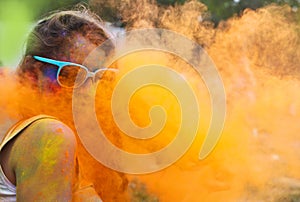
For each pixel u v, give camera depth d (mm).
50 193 1303
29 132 1336
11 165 1343
